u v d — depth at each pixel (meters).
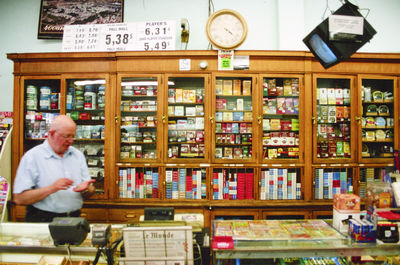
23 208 2.87
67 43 3.04
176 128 3.01
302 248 1.32
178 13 3.48
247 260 1.53
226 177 3.00
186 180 2.93
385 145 3.11
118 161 2.88
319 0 3.48
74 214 1.94
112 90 2.90
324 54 2.21
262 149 2.89
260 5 3.46
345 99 3.03
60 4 3.47
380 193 1.69
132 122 2.99
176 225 1.28
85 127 2.98
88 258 1.33
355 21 2.03
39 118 3.03
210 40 2.81
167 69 2.88
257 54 2.84
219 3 3.46
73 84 3.05
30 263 1.35
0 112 3.37
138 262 1.20
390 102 3.04
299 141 2.90
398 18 3.49
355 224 1.38
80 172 2.04
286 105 2.98
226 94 3.01
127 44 3.01
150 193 2.94
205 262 1.33
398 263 1.55
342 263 1.53
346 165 2.92
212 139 2.87
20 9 3.52
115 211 2.87
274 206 2.85
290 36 3.32
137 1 3.49
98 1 3.47
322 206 2.87
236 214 2.85
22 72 2.94
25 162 1.80
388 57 2.91
